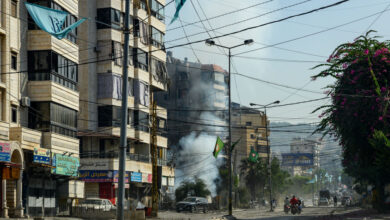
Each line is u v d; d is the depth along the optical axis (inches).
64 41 1627.7
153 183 1931.6
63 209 1740.9
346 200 3887.8
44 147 1525.6
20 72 1438.2
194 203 2405.3
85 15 2172.7
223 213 2477.9
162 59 2588.6
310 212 2461.9
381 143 1480.1
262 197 4276.6
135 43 2348.7
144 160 2452.0
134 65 2351.1
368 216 1518.2
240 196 3924.7
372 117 1566.2
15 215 1358.3
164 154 2711.6
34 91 1535.4
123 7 2285.9
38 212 1553.9
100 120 2192.4
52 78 1549.0
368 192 2802.7
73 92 1700.3
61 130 1610.5
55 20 963.3
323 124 1667.1
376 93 1558.8
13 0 1466.5
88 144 2176.4
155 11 2524.6
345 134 1636.3
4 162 1272.1
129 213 1592.0
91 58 2186.3
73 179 1742.1
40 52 1536.7
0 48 1392.7
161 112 2657.5
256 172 4153.5
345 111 1596.9
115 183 2178.9
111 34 2206.0
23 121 1499.8
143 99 2393.0
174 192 3164.4
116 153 2246.6
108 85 2197.3
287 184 5103.3
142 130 2397.9
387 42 1622.8
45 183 1612.9
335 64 1620.3
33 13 940.6
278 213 2504.9
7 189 1382.9
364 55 1592.0
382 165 1510.8
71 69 1694.1
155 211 1905.8
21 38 1502.2
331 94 1635.1
